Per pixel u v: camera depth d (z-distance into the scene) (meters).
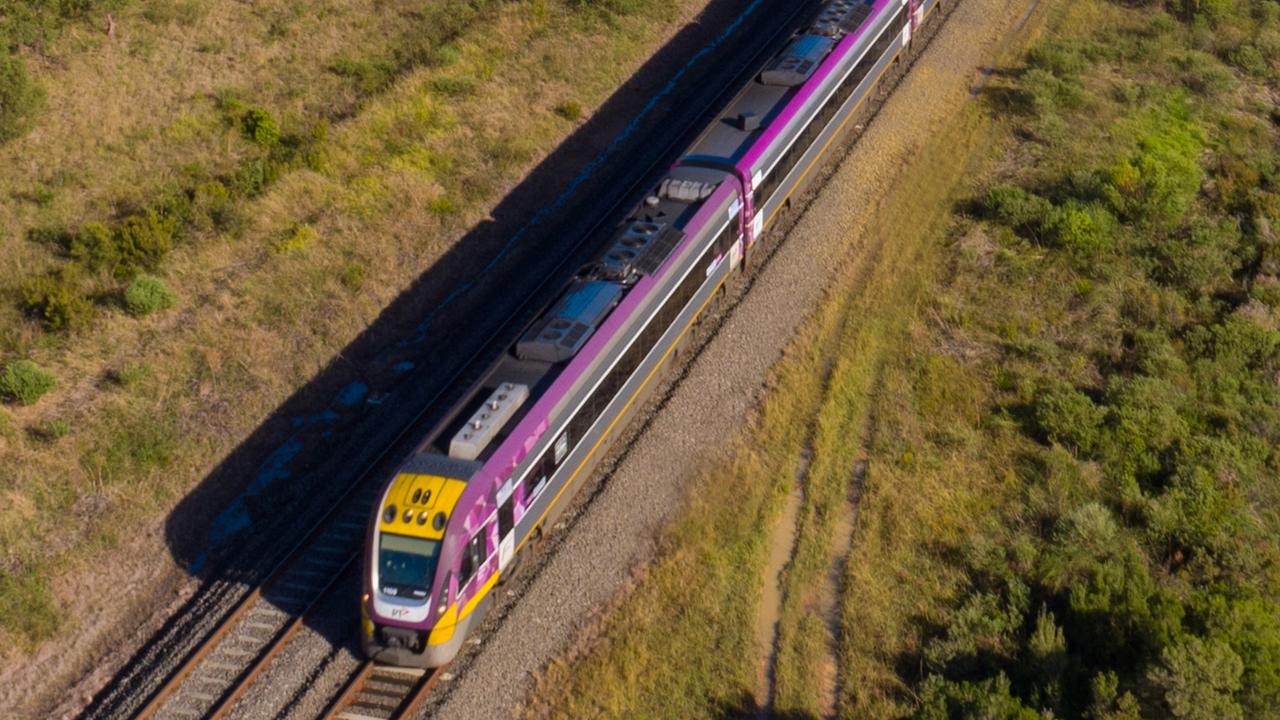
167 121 37.91
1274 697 20.86
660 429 27.19
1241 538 25.48
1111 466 27.34
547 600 22.92
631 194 36.03
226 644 22.28
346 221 33.69
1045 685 21.28
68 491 25.48
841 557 24.77
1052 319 32.16
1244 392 30.38
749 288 31.86
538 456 22.77
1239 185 39.06
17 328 29.22
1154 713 20.56
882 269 33.28
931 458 27.22
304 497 26.33
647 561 24.03
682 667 21.83
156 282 30.33
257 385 28.69
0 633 22.78
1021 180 37.78
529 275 33.03
